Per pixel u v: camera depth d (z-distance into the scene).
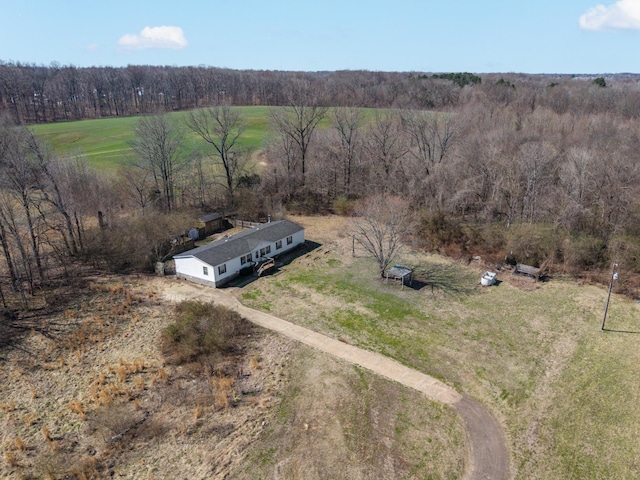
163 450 19.38
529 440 19.94
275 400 22.28
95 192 45.59
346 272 37.19
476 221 46.53
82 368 24.91
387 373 24.27
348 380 23.69
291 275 36.72
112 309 30.86
